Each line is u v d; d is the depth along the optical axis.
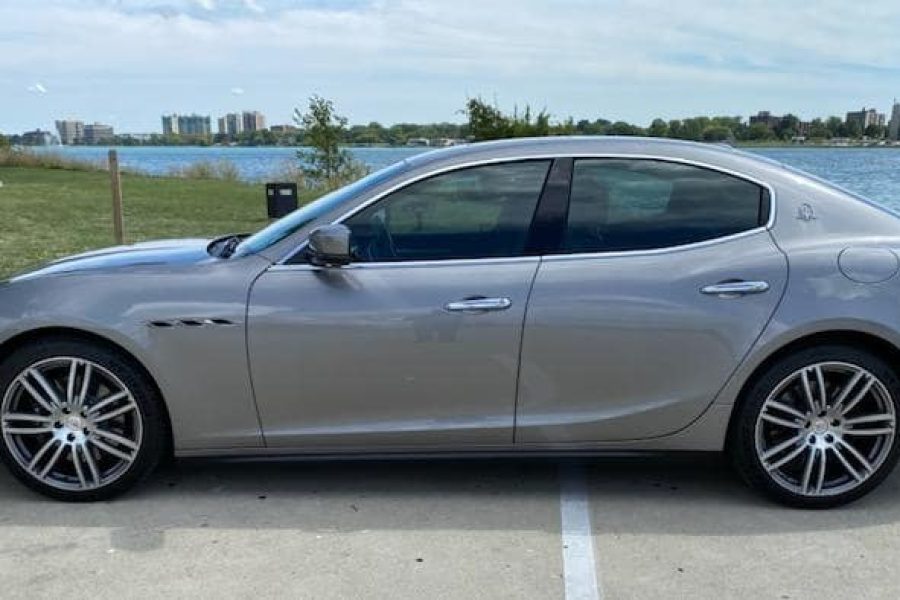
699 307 3.63
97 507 3.76
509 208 3.75
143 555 3.32
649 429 3.75
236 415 3.72
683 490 4.01
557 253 3.69
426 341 3.62
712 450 3.81
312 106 24.95
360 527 3.59
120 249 4.30
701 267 3.67
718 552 3.38
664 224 3.75
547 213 3.73
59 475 3.80
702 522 3.66
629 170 3.78
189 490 3.96
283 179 26.05
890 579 3.18
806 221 3.76
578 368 3.66
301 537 3.49
